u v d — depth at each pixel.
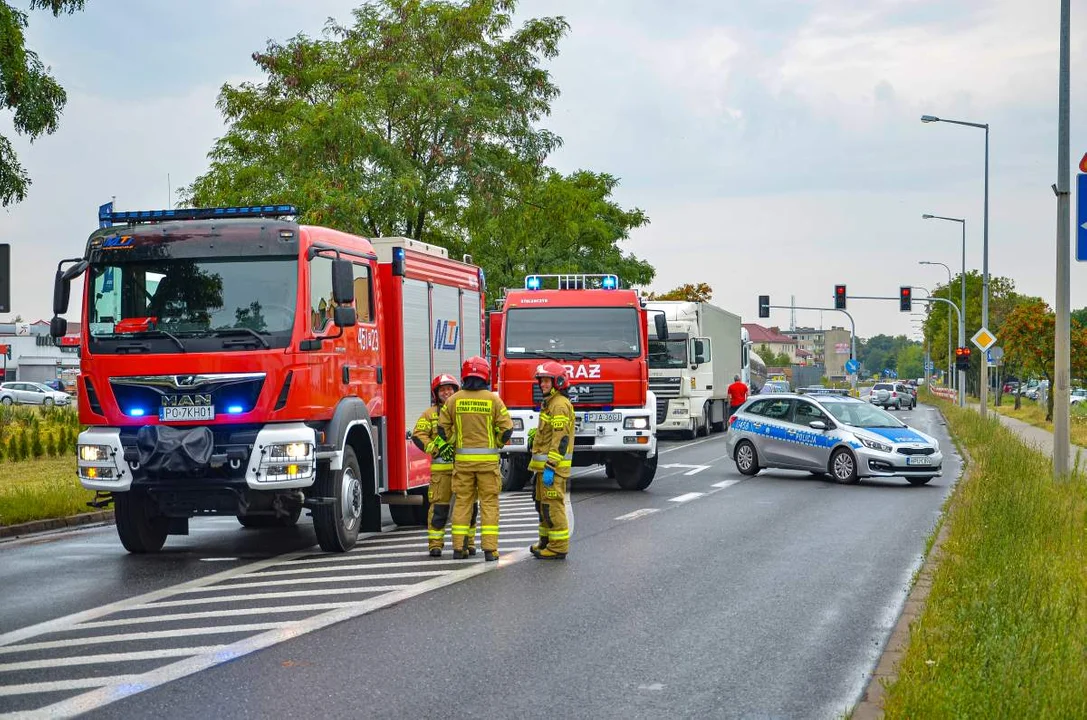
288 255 12.09
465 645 8.27
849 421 22.98
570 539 14.23
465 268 17.03
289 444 11.81
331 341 12.56
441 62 32.03
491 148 32.16
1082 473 19.73
